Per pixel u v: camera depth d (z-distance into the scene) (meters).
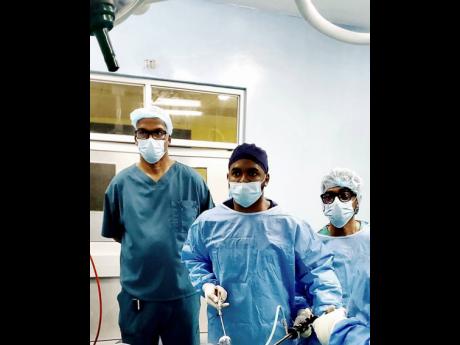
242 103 2.93
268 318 1.40
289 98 3.04
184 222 2.09
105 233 2.12
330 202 1.98
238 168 1.52
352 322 0.97
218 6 2.82
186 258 1.61
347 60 3.20
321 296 1.34
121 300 2.04
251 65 2.92
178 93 2.79
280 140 3.02
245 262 1.44
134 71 2.61
